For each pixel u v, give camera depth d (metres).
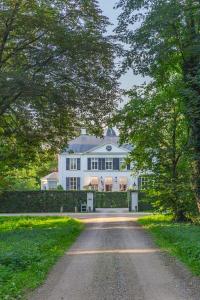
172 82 34.56
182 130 36.31
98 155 94.12
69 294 10.96
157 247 20.45
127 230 31.02
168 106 35.75
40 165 35.78
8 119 30.47
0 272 12.34
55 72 27.55
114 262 15.95
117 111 33.16
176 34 28.03
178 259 16.39
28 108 29.48
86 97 29.20
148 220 39.84
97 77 29.05
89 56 27.84
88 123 31.98
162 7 26.23
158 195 36.53
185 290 11.35
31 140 31.97
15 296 10.39
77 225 35.09
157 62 29.80
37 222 37.94
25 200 66.94
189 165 32.47
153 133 36.75
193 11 26.08
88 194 66.56
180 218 36.59
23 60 27.59
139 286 11.88
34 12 27.44
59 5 28.66
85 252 18.83
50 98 26.70
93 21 28.92
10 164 33.34
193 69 26.56
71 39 26.95
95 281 12.56
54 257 16.70
